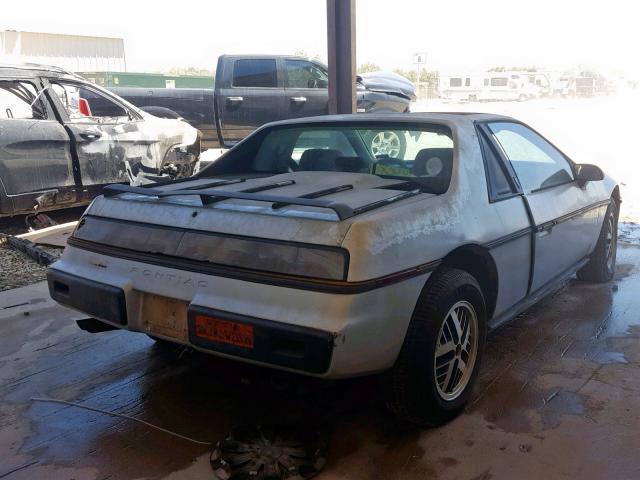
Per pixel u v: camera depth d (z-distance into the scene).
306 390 2.98
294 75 11.55
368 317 2.67
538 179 4.31
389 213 2.89
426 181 3.57
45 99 7.40
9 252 6.68
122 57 32.09
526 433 3.12
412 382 2.94
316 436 3.11
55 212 8.62
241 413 3.37
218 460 2.90
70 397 3.57
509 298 3.80
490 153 3.85
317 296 2.64
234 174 4.55
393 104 11.83
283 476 2.77
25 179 7.10
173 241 3.10
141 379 3.79
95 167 7.78
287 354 2.66
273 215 2.94
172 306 3.07
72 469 2.89
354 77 6.82
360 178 3.80
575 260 4.87
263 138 4.60
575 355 4.04
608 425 3.19
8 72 7.18
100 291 3.22
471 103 41.69
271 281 2.74
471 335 3.34
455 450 2.99
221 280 2.86
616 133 19.00
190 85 19.73
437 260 3.02
